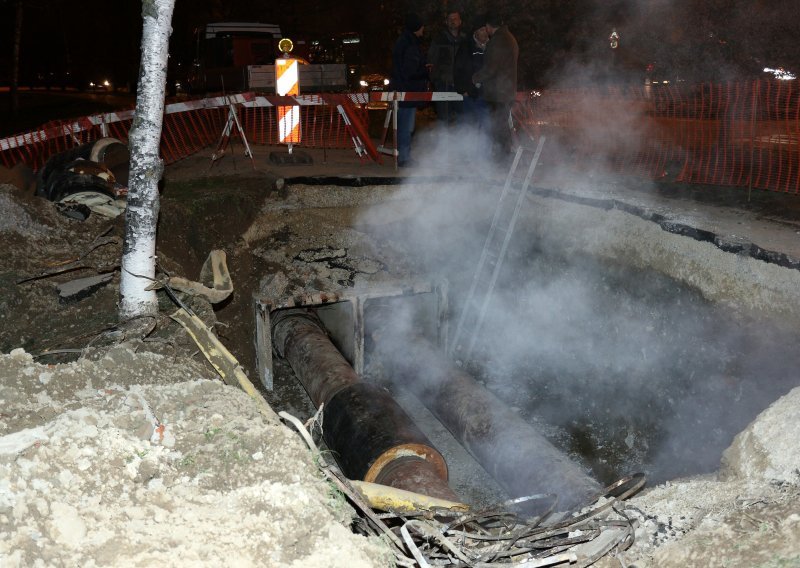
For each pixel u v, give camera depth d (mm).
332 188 8727
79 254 6148
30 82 46469
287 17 28375
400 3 20891
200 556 2430
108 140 7492
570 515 3857
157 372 4273
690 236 6250
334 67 13992
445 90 10758
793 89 8398
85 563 2324
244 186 8531
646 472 6410
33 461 2730
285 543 2559
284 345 7781
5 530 2393
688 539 3000
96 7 41219
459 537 3412
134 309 5371
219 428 3223
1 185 6297
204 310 6148
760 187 7625
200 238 7641
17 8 22641
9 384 3674
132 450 2961
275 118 13977
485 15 9148
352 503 3479
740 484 3402
